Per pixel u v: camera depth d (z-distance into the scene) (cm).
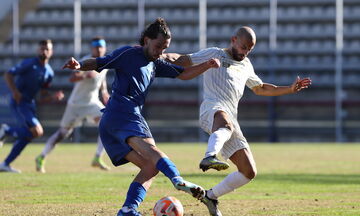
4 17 11381
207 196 2167
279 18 12600
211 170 4344
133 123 1928
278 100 11962
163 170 1816
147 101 12212
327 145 9544
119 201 2652
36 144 10112
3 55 12706
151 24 1938
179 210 1911
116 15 12838
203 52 2234
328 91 12394
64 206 2486
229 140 2164
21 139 4131
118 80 1961
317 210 2391
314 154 6675
